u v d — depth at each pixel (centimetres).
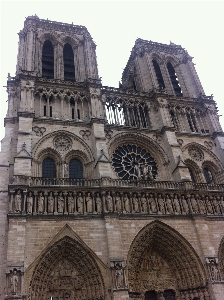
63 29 7125
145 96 6412
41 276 3900
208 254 4500
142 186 4953
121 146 5734
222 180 5772
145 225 4528
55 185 4428
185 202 4950
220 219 4991
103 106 5941
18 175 4369
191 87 7281
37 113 5428
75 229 4209
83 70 6569
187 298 4406
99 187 4578
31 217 4106
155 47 7894
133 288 4162
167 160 5622
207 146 6147
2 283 3759
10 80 5806
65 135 5306
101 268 4012
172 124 6034
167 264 4691
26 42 6438
